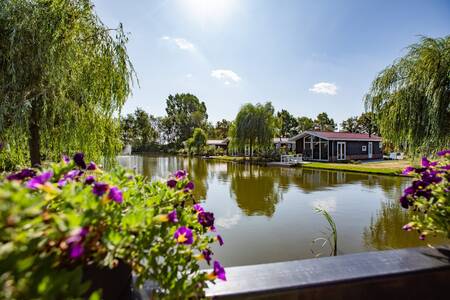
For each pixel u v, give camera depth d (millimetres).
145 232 845
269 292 963
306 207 6504
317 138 22062
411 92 5977
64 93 4090
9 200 551
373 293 1035
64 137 4211
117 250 722
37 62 3625
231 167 17562
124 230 771
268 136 20281
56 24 3727
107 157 4984
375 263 1146
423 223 1291
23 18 3584
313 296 990
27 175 1020
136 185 1204
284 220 5430
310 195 8008
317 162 19953
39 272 587
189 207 1378
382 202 6965
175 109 51312
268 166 18141
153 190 1243
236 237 4477
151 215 849
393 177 11859
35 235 570
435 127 5461
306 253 3834
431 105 5527
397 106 6273
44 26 3641
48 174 816
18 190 605
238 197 7797
